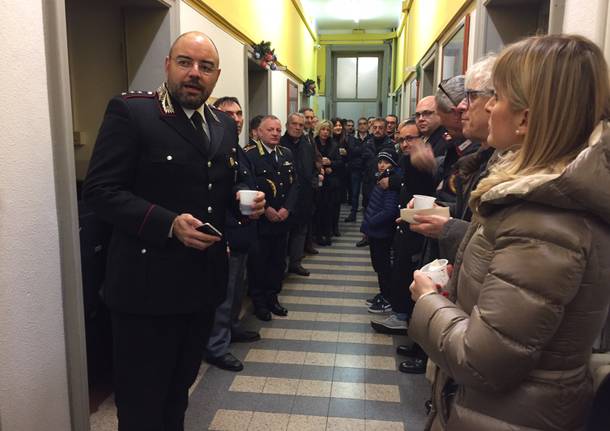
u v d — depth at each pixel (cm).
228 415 213
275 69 560
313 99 1091
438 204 191
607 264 75
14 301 135
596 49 77
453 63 382
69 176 154
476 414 84
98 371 225
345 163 708
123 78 273
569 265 71
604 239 73
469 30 315
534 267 72
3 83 128
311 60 1059
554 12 164
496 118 86
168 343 149
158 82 271
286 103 700
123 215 135
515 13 258
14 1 131
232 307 273
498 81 85
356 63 1238
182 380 163
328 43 1189
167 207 145
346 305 364
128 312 143
